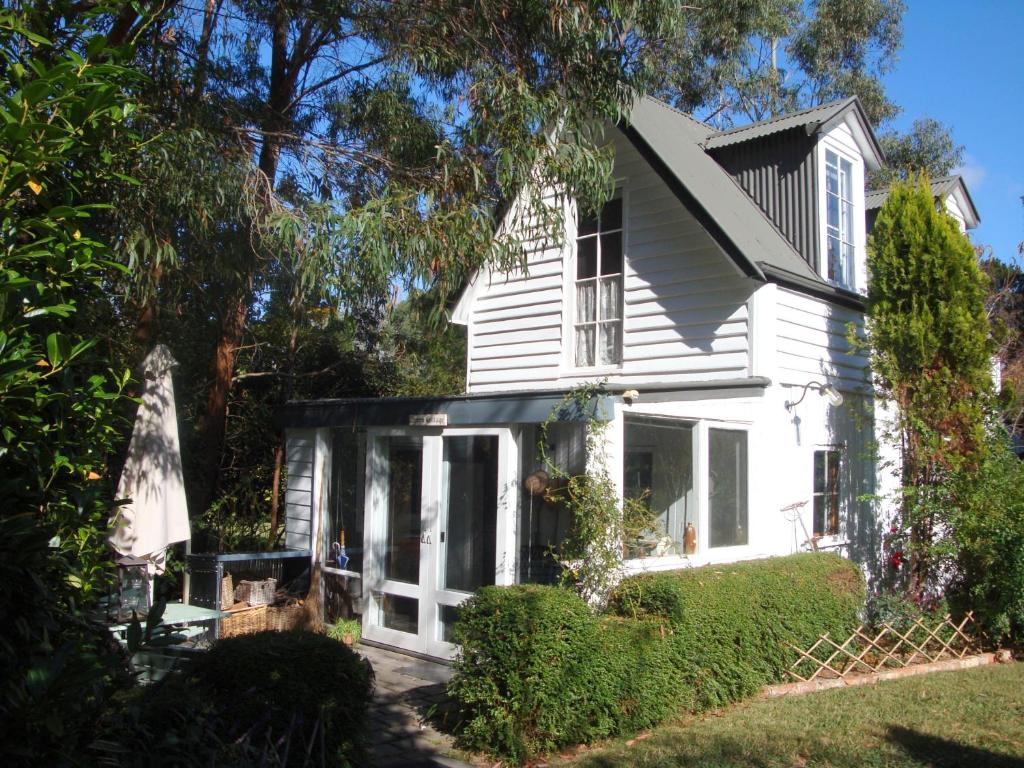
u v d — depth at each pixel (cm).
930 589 1095
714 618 792
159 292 968
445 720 736
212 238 932
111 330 1020
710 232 1012
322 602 1117
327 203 882
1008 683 891
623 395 831
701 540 941
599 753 664
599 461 822
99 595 443
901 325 1068
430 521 977
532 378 1231
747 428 1030
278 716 477
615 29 1001
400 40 1046
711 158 1317
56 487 369
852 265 1270
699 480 948
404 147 1138
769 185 1249
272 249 919
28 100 346
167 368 827
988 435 1066
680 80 2306
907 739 699
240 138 994
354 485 1115
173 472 812
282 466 1564
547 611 673
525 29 981
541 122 958
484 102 958
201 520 1246
